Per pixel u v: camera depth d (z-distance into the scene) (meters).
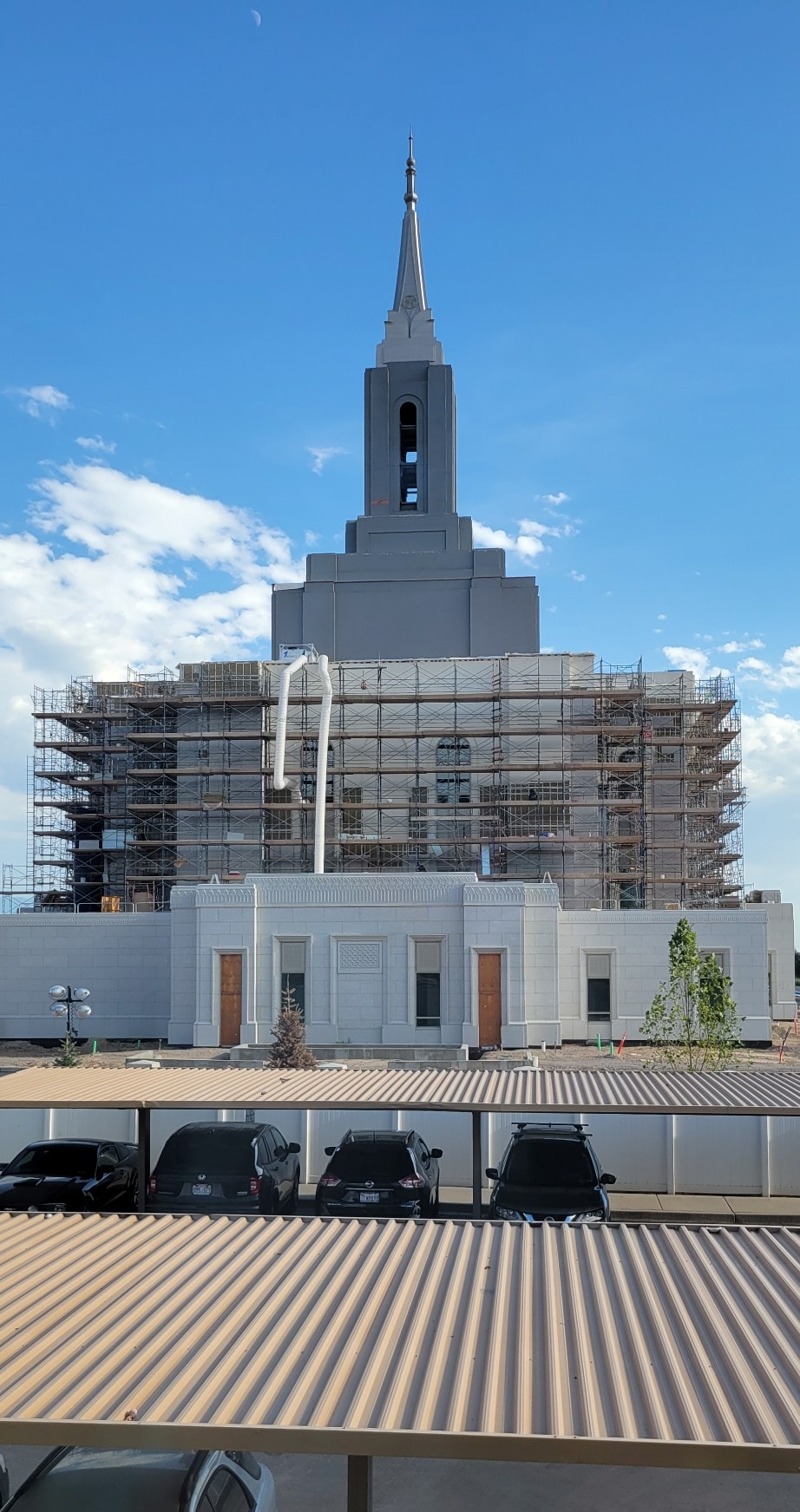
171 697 59.09
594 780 57.72
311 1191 22.28
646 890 55.88
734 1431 6.56
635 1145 22.52
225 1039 42.81
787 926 53.09
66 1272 9.27
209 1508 7.60
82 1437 6.67
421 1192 18.25
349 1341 7.81
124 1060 40.66
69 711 62.53
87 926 48.50
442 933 42.44
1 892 62.47
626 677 58.84
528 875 57.00
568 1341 7.81
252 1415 6.79
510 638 69.50
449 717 58.53
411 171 79.25
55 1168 19.42
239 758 59.09
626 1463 6.43
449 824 57.97
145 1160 17.73
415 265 78.19
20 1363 7.51
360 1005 42.38
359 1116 23.00
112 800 61.84
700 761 64.31
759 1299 8.49
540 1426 6.64
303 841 57.31
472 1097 17.88
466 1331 7.98
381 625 70.19
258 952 42.91
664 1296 8.59
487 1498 10.89
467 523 73.06
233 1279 9.06
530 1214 16.83
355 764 58.88
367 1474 7.47
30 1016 48.34
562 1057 40.03
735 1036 38.34
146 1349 7.70
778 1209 21.11
